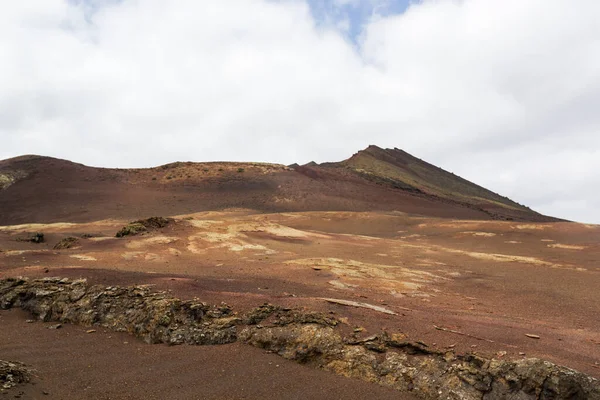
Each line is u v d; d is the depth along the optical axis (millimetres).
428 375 11992
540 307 21781
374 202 109000
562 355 12867
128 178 116875
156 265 28047
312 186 117000
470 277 29578
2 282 19375
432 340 13453
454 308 20125
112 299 17406
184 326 15391
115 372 12453
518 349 13000
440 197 143375
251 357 13680
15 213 85938
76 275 20031
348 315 15562
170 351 14203
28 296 18453
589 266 34812
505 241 51281
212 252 34719
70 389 11125
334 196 110000
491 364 11648
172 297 16922
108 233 54250
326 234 50062
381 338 13648
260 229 46750
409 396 11648
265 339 14469
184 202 97125
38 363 12586
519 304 22328
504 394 10992
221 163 137375
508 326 16156
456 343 13234
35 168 115188
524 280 28766
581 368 11750
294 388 11805
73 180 109438
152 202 95500
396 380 12195
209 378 12227
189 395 11188
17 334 15312
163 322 15500
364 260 34812
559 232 55406
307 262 30422
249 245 38250
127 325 16094
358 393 11656
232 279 22203
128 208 89188
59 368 12398
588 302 22938
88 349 14219
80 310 17109
